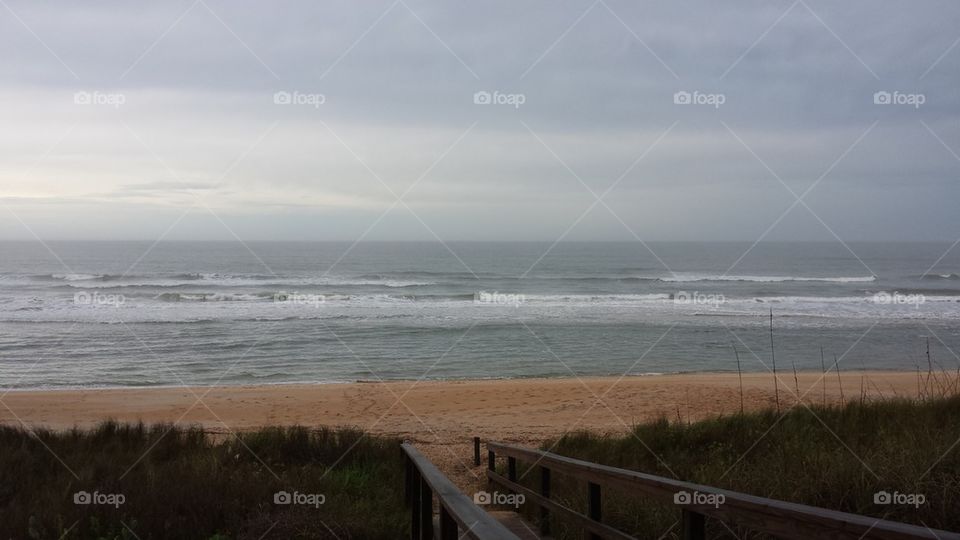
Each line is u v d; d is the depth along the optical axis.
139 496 6.90
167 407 20.00
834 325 38.16
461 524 3.01
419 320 39.66
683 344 32.72
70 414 18.94
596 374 26.28
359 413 19.06
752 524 3.20
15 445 9.98
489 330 36.41
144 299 48.12
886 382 22.61
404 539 6.50
